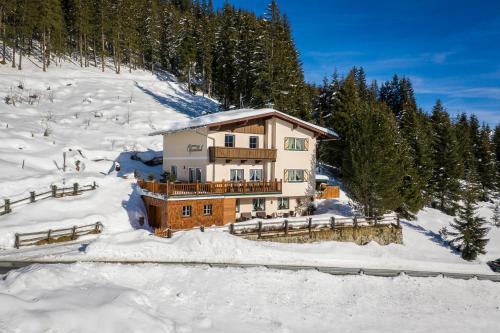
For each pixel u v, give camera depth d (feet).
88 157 137.59
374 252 94.12
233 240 77.77
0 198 94.63
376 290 66.39
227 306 51.08
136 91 240.73
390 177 108.68
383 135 112.98
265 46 167.53
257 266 67.46
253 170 110.63
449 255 106.11
